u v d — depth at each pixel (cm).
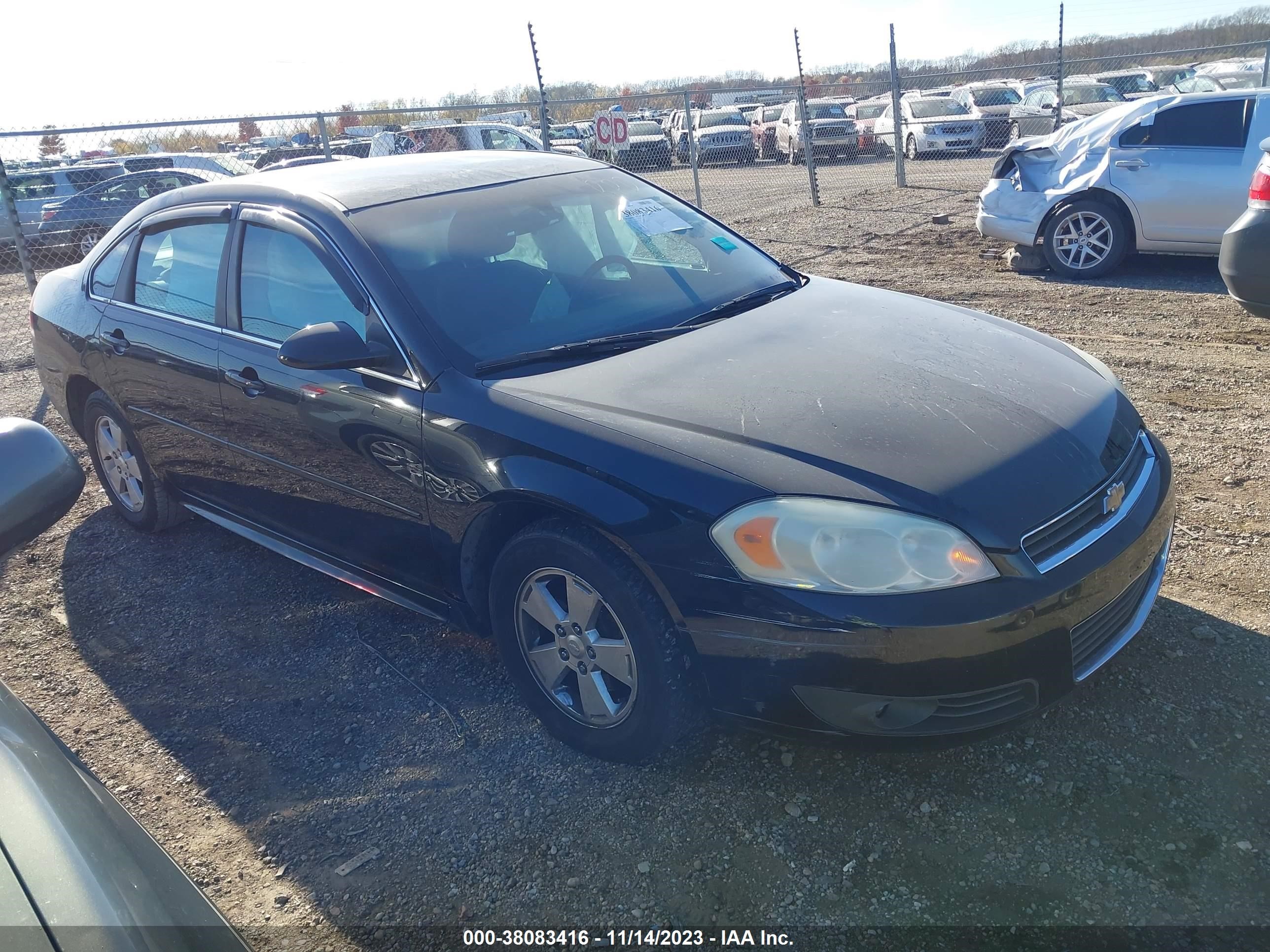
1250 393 534
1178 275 829
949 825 251
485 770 288
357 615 383
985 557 229
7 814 137
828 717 237
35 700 342
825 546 229
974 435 254
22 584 431
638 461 251
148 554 453
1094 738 277
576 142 1914
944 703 233
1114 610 260
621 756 274
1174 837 240
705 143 2202
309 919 241
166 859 158
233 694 337
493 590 292
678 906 235
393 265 316
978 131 1928
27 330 964
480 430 278
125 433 441
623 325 326
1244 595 338
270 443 354
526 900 241
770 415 261
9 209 1077
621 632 261
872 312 343
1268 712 280
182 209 402
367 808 277
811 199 1381
